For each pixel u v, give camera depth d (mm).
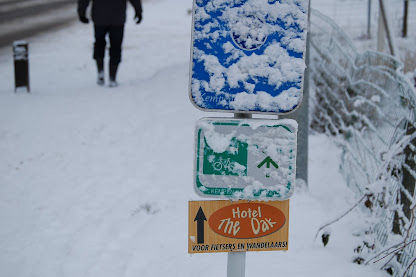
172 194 4836
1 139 6867
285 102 2020
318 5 19922
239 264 2133
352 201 4426
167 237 3955
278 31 1999
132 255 3746
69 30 17859
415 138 3326
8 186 5457
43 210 4828
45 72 11750
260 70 2008
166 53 13828
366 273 3211
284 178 2029
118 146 6410
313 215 4234
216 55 1999
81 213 4672
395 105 4277
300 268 3287
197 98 2014
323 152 6168
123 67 12211
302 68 2016
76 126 7227
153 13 22609
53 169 5863
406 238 3064
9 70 12008
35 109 8039
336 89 6656
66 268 3699
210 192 2025
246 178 2023
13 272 3752
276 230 2098
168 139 6359
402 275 3021
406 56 8719
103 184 5293
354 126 5430
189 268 3408
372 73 5375
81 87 9867
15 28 17875
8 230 4457
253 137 2012
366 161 4637
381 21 8227
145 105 7867
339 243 3744
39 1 24078
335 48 6961
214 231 2074
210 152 2012
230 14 1982
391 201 3582
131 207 4656
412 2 17547
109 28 9508
